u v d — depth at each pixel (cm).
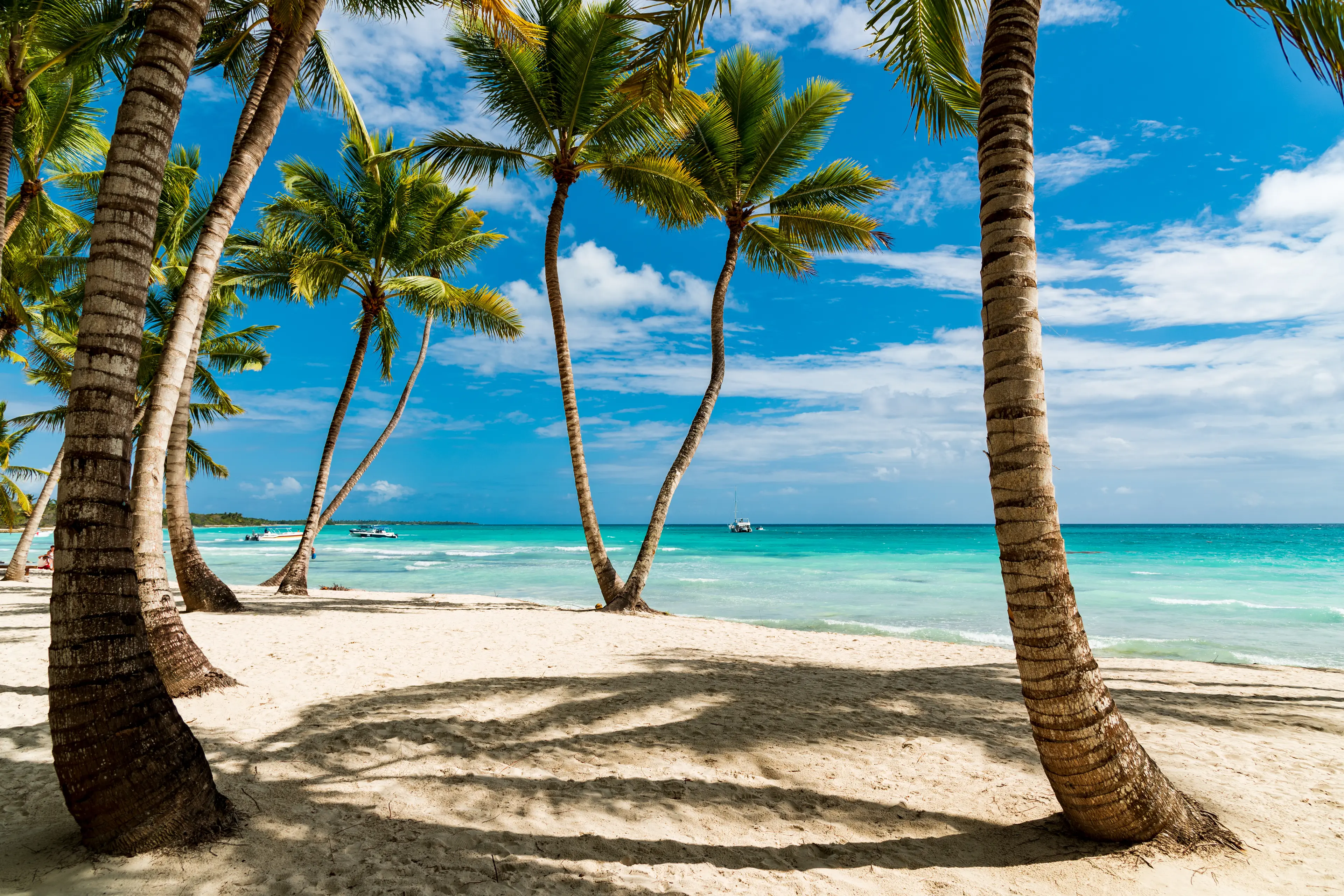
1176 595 2127
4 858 284
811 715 573
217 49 952
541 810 369
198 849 293
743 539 7825
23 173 1266
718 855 327
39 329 1812
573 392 1336
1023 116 320
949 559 3988
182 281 1750
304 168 1433
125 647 291
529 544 7000
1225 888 296
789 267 1511
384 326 1730
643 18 516
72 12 954
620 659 785
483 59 1154
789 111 1270
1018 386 312
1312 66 388
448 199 1612
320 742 457
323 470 1587
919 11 526
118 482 296
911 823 369
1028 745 515
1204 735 546
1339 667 1031
